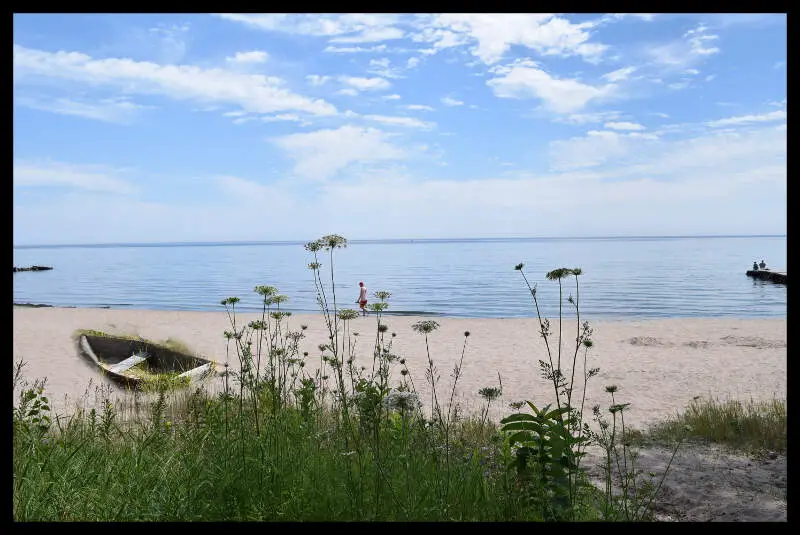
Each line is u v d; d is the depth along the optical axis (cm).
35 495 393
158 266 10644
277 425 476
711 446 809
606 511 430
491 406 1107
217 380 1121
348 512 383
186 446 500
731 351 1872
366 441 466
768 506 570
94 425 623
